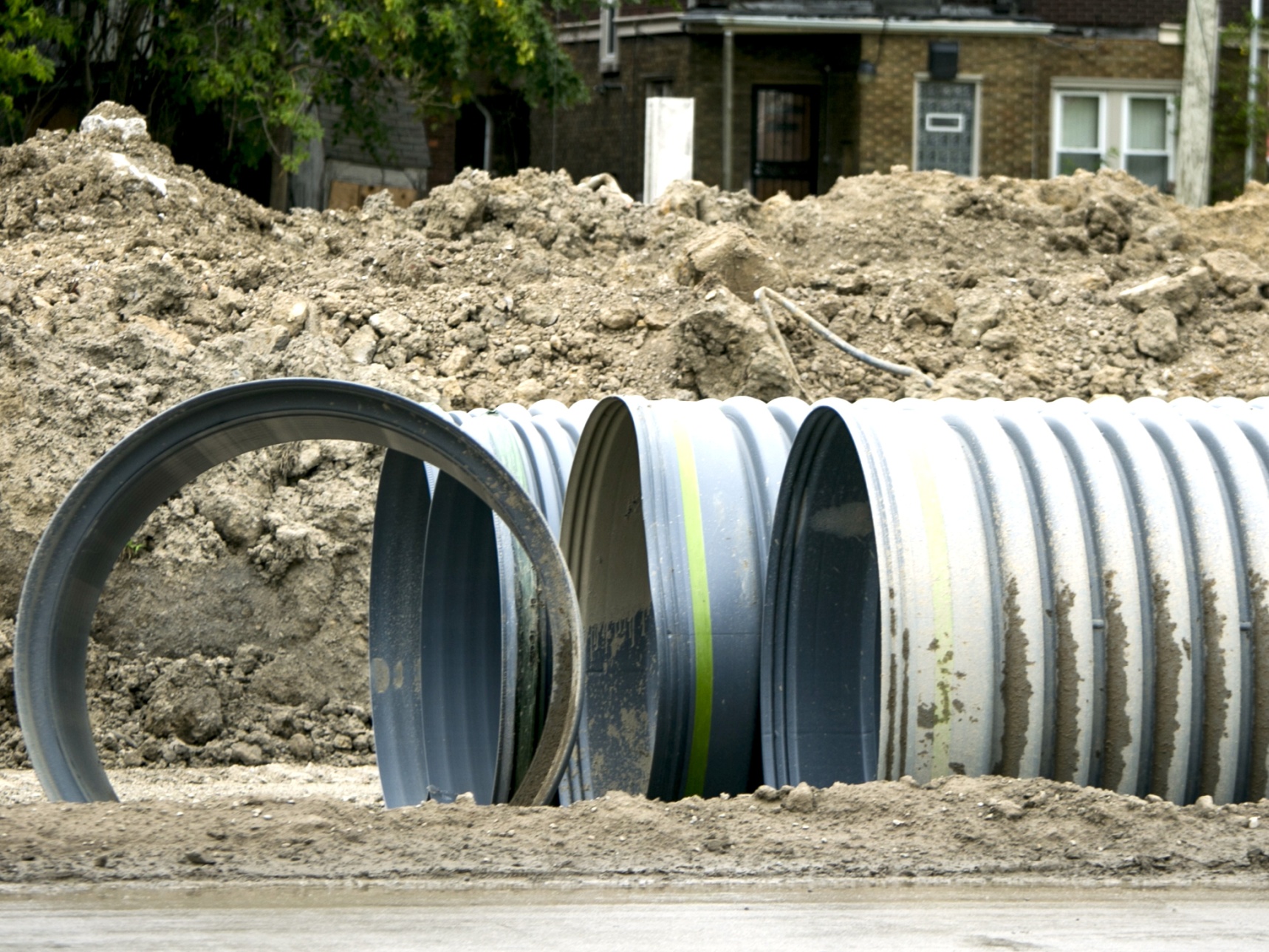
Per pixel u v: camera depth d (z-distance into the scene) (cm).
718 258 3238
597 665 2033
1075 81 6756
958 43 6594
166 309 3023
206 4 5062
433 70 5534
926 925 1167
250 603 2570
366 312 3102
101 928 1133
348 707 2534
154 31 5056
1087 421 1662
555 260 3419
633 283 3306
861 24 6525
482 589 2280
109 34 5288
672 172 4584
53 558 1641
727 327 2984
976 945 1122
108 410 2720
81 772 1667
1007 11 6644
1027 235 3634
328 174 6309
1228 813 1454
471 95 5825
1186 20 6525
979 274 3422
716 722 1756
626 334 3133
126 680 2469
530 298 3222
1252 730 1545
